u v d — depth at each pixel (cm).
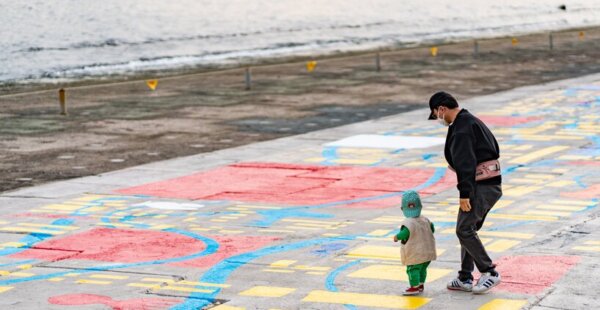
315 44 10962
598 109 4262
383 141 3428
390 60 7056
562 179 2678
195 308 1556
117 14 12112
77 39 10244
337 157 3108
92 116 4197
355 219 2223
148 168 2947
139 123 3975
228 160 3077
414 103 4628
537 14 15900
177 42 10631
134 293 1644
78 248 1966
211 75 6106
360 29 13050
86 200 2472
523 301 1572
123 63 8712
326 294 1630
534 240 1986
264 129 3781
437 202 2406
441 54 7550
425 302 1577
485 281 1612
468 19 14800
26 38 9931
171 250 1941
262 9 13988
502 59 7088
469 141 1576
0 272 1786
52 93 5162
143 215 2281
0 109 4438
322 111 4341
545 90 5091
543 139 3422
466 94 4962
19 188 2642
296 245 1973
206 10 13362
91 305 1577
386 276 1736
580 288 1639
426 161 3017
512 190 2525
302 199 2459
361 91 5162
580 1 18000
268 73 6175
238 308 1555
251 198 2475
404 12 15188
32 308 1563
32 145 3409
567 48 8088
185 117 4156
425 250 1589
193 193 2550
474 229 1609
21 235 2086
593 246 1930
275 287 1673
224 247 1959
